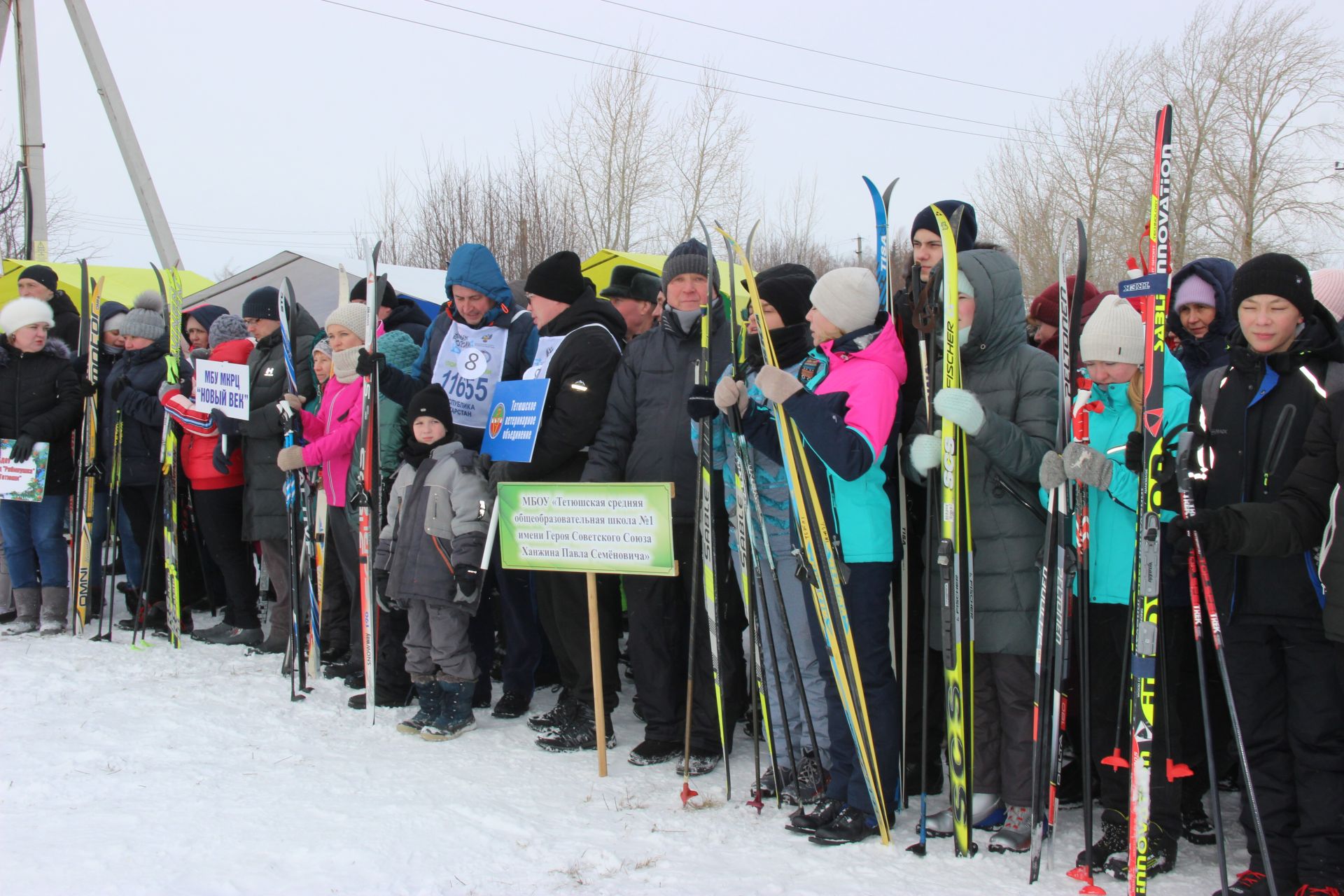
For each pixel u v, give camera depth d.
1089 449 2.55
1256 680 2.56
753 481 3.11
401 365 4.82
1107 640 2.83
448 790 3.26
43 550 5.46
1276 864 2.53
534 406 3.86
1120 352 2.71
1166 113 2.48
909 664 3.32
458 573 3.80
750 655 3.12
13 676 4.53
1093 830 2.97
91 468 5.37
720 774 3.51
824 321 2.99
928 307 2.86
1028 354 2.97
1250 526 2.33
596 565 3.47
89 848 2.73
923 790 2.77
